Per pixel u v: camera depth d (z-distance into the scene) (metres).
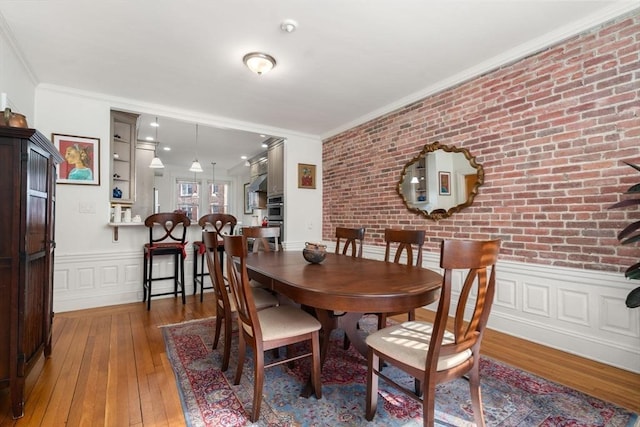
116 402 1.68
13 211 1.58
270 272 2.00
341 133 4.86
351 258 2.71
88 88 3.35
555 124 2.42
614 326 2.12
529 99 2.58
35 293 1.83
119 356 2.23
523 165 2.62
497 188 2.80
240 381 1.90
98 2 2.01
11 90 2.49
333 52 2.65
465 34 2.41
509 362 2.18
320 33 2.38
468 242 1.26
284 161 5.10
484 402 1.70
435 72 3.04
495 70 2.81
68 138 3.32
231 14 2.15
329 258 2.70
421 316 3.26
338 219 4.95
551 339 2.43
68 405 1.65
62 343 2.46
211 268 2.33
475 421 1.44
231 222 4.18
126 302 3.63
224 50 2.61
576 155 2.31
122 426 1.49
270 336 1.62
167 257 3.93
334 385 1.87
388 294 1.49
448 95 3.23
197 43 2.50
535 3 2.06
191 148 6.61
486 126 2.89
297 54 2.68
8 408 1.62
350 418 1.56
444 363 1.33
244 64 2.85
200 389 1.81
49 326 2.17
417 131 3.59
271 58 2.73
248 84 3.28
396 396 1.77
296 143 5.16
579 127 2.30
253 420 1.53
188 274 4.07
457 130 3.15
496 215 2.81
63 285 3.29
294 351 2.23
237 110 4.09
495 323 2.79
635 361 2.03
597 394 1.78
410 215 3.69
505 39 2.49
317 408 1.64
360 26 2.29
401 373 2.05
